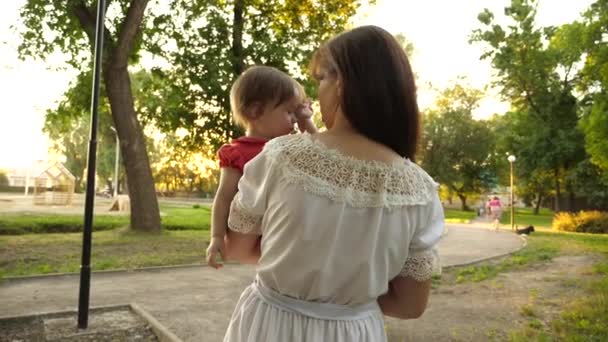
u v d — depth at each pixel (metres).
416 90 1.34
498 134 43.34
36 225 16.06
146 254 10.48
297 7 16.06
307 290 1.27
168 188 68.75
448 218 35.03
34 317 5.35
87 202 5.06
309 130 1.79
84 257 5.04
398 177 1.25
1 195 48.62
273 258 1.27
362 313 1.35
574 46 24.39
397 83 1.28
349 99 1.26
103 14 5.21
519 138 36.84
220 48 15.38
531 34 33.12
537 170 36.12
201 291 7.12
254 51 15.15
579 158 34.41
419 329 5.25
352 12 16.77
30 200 36.06
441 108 47.25
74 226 16.72
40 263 9.09
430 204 1.33
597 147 21.72
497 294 7.23
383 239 1.23
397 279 1.38
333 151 1.23
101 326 5.12
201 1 15.11
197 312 5.80
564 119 34.53
